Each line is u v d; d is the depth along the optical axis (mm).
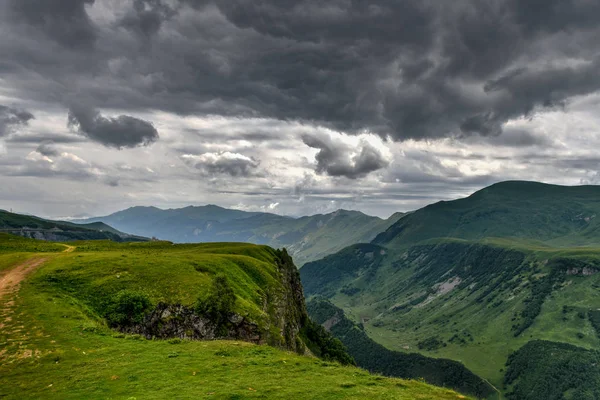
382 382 34469
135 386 32469
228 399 29000
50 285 64812
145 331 59812
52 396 30984
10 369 37094
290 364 39312
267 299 99812
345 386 32531
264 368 37469
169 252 122125
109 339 47406
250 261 115625
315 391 30844
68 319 52219
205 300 65500
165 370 36594
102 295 64062
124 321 59594
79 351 42406
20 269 74688
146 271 75188
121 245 142000
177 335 60812
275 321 93562
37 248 116312
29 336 45312
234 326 65312
